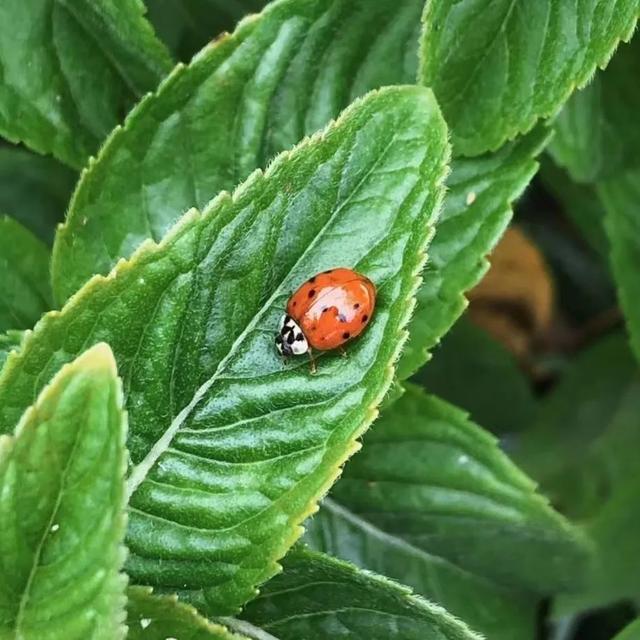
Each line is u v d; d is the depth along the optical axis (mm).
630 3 148
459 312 157
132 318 137
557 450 205
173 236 136
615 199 185
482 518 168
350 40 156
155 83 161
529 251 224
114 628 125
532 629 174
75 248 154
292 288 140
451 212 158
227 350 140
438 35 152
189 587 139
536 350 235
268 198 138
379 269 139
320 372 139
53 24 159
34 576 126
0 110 158
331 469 137
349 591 141
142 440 139
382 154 140
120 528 125
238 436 139
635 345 185
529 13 152
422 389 164
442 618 139
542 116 153
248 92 155
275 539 136
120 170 154
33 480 125
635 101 179
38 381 135
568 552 173
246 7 175
